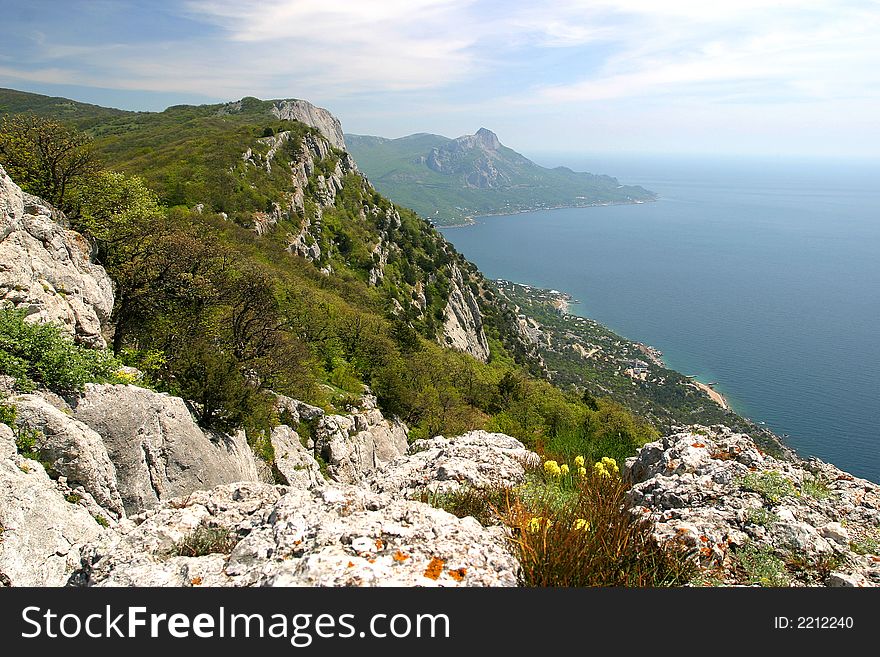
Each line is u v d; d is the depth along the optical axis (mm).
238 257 32375
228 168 91750
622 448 13109
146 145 115125
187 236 27875
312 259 94188
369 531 5164
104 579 5523
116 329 23375
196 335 25469
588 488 7293
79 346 15266
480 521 6574
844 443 169500
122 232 25281
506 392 64312
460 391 60219
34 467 9414
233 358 23312
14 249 15070
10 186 16078
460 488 7672
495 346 148750
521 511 6098
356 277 103000
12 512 8078
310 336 46219
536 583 4820
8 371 11422
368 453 35562
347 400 38500
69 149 25672
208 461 16953
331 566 4602
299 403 31047
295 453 26234
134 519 7250
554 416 58156
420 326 102312
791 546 6254
